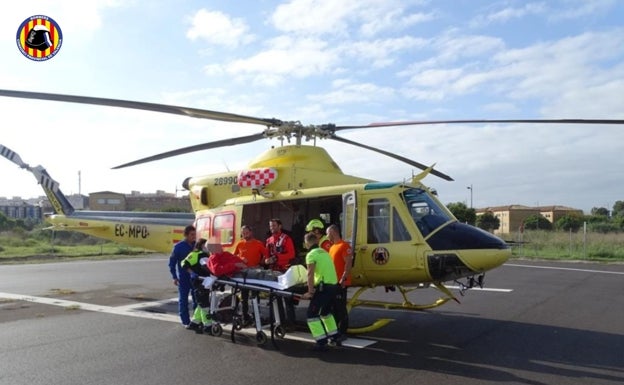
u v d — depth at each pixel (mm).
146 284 14938
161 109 8289
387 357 6820
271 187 9414
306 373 6141
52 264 21969
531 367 6320
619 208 82812
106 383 5809
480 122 8461
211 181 10555
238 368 6371
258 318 7559
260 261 8680
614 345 7414
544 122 7961
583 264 20797
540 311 10219
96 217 14023
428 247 7723
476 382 5754
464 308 10664
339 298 7598
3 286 14461
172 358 6852
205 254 8391
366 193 8312
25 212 97375
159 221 12562
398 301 11828
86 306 11094
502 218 85562
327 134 9906
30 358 6863
